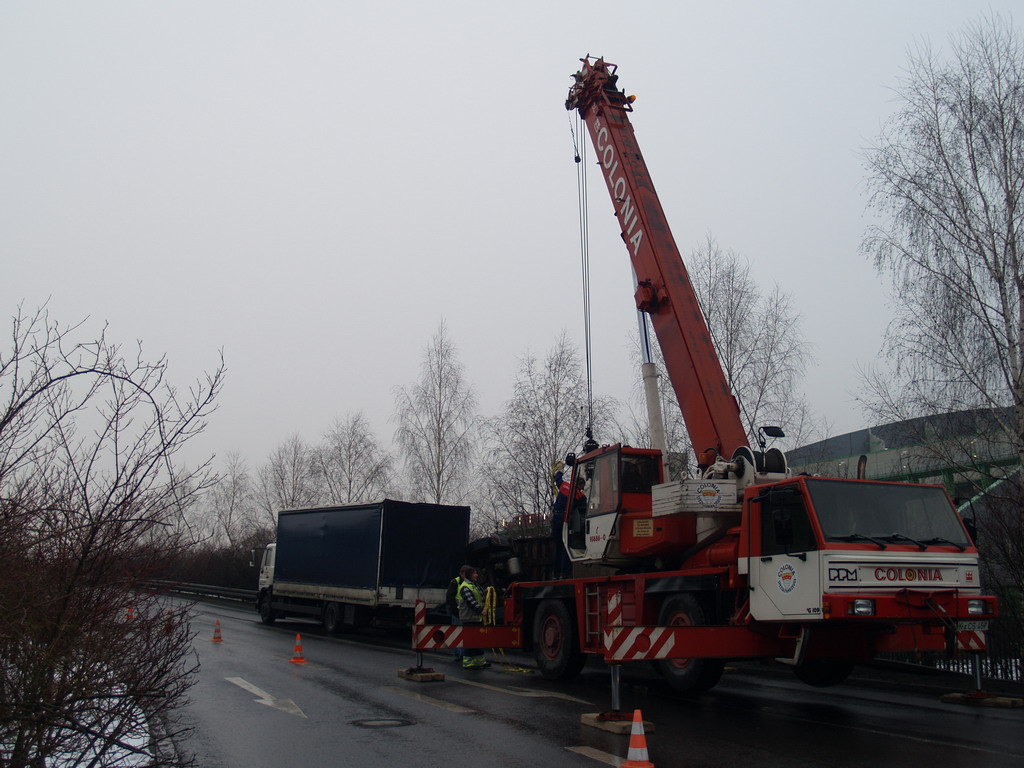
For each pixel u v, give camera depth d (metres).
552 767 6.95
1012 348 15.35
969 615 9.21
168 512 5.52
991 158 16.14
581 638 12.38
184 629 5.67
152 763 5.20
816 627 9.57
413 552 20.33
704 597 10.68
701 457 11.40
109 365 5.37
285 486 51.88
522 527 27.22
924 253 16.72
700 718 9.38
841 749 7.69
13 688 4.58
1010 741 8.07
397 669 13.65
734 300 25.02
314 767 6.96
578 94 14.41
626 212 13.12
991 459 16.06
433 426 37.28
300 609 23.38
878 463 21.55
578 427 29.61
